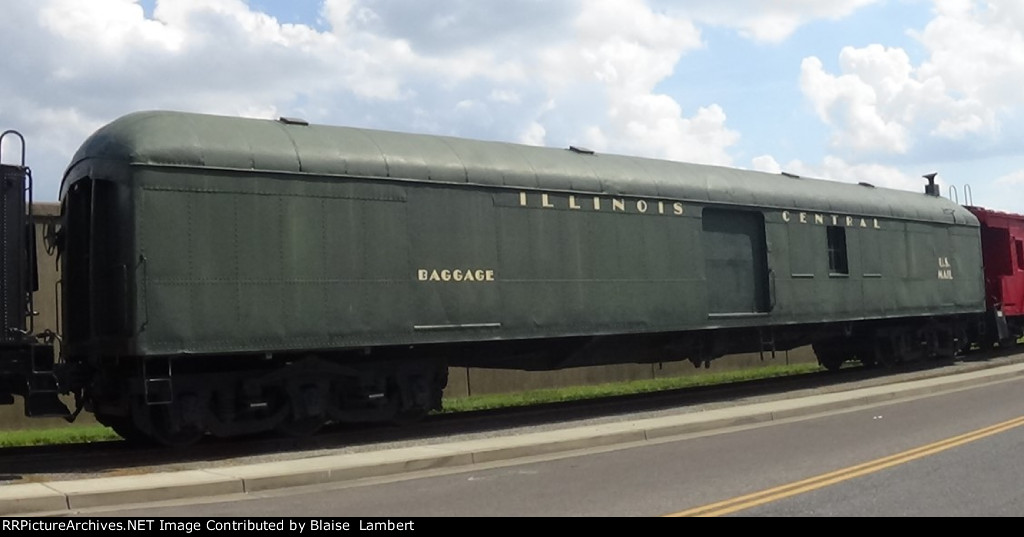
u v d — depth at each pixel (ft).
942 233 72.79
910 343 70.85
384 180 41.29
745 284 56.54
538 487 28.60
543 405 53.52
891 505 24.39
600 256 48.62
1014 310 82.38
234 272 37.22
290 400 39.55
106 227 36.65
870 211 65.72
